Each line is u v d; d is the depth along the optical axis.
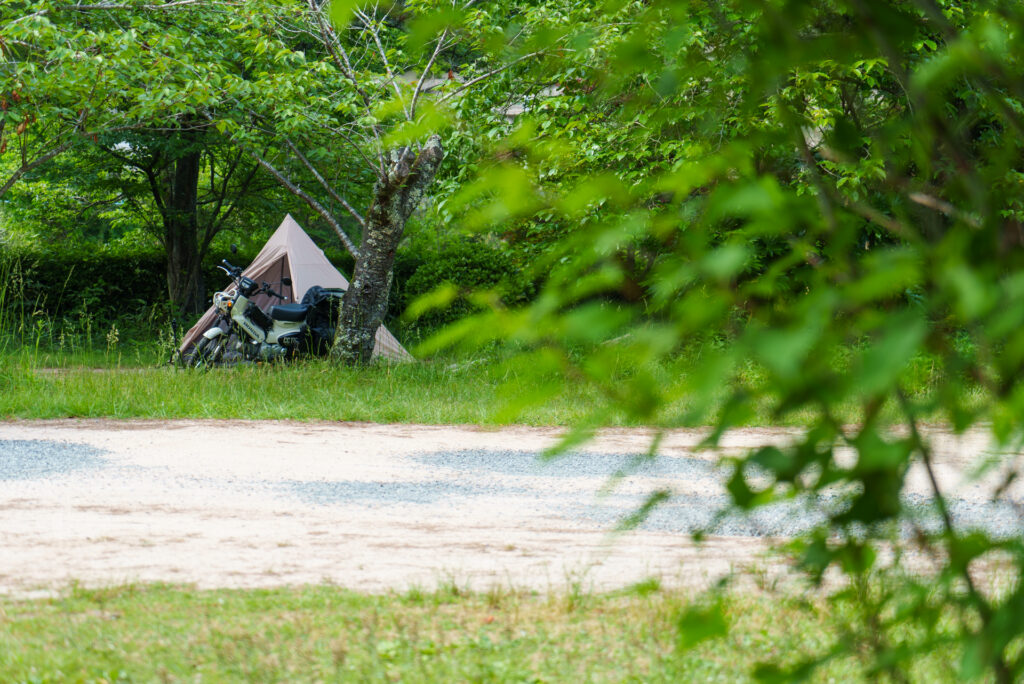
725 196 1.89
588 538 12.12
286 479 15.89
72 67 27.48
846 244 1.98
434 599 9.34
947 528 2.39
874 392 1.76
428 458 18.34
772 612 8.34
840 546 2.52
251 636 8.16
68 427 21.69
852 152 2.34
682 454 18.47
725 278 1.81
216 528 12.46
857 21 2.10
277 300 36.00
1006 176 2.18
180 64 29.09
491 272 45.09
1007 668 2.43
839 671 7.11
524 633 8.37
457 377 27.97
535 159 2.08
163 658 7.62
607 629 8.45
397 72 28.64
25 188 52.66
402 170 29.33
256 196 52.19
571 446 1.98
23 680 7.01
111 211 56.38
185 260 49.91
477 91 25.69
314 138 33.69
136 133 41.66
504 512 13.63
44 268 48.94
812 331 1.70
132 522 12.68
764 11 2.09
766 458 2.10
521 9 24.88
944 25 2.12
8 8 29.77
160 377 26.77
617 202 2.06
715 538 11.84
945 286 1.79
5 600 9.26
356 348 30.11
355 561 11.03
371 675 7.27
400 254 51.44
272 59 30.75
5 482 15.10
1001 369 1.97
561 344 2.04
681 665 7.37
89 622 8.53
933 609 2.54
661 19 2.06
